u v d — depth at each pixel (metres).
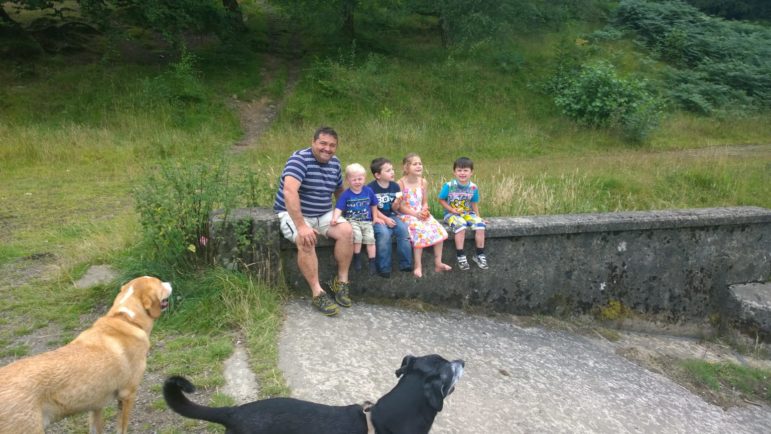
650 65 23.62
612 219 6.30
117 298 3.41
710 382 5.61
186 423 3.45
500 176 11.18
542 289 6.23
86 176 11.16
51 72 16.44
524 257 6.08
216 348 4.13
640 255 6.50
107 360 3.00
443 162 14.47
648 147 16.98
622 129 17.50
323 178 5.00
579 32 25.81
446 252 5.80
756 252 6.95
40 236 7.18
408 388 2.86
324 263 5.36
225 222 5.03
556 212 7.95
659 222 6.41
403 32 24.38
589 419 4.21
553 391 4.49
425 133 16.36
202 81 17.72
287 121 16.52
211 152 13.55
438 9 21.14
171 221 4.97
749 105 21.55
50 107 14.87
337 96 17.89
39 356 2.80
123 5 18.31
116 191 9.98
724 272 6.88
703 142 17.70
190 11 18.97
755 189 11.41
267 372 3.89
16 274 5.80
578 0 25.94
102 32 19.64
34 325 4.64
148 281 3.51
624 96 18.06
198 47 20.50
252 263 5.12
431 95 18.81
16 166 11.69
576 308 6.42
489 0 20.73
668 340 6.61
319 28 20.55
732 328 6.80
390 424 2.78
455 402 3.99
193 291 4.80
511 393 4.29
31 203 9.03
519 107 19.12
